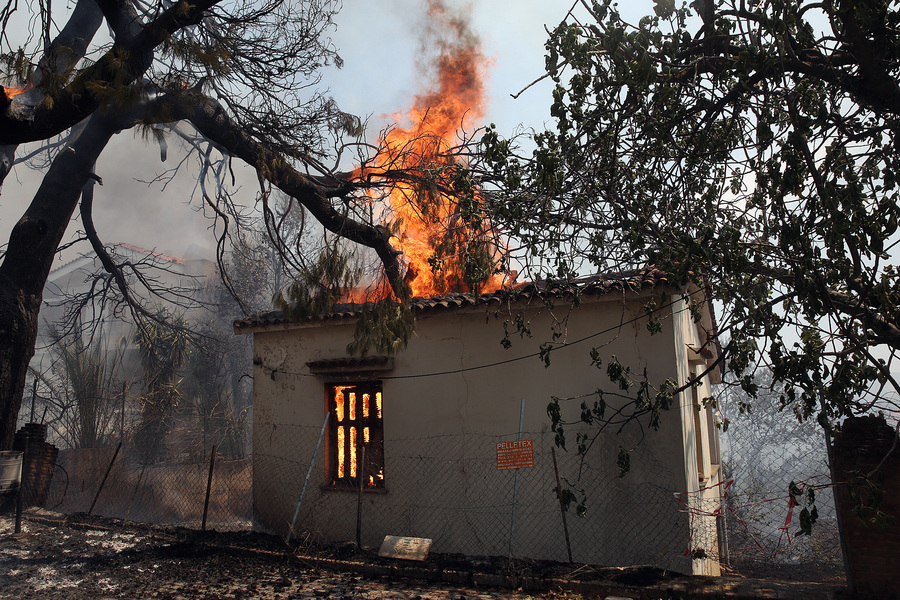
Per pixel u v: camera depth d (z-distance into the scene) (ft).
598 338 26.68
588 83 16.34
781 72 15.16
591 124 17.42
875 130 15.79
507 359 28.45
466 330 29.60
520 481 27.09
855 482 14.83
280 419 33.30
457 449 28.76
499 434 28.02
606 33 16.46
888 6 14.24
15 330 38.96
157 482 46.93
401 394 30.48
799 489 14.82
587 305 26.96
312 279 30.04
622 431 25.59
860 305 14.42
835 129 16.28
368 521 29.94
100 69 26.45
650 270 21.11
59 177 41.22
